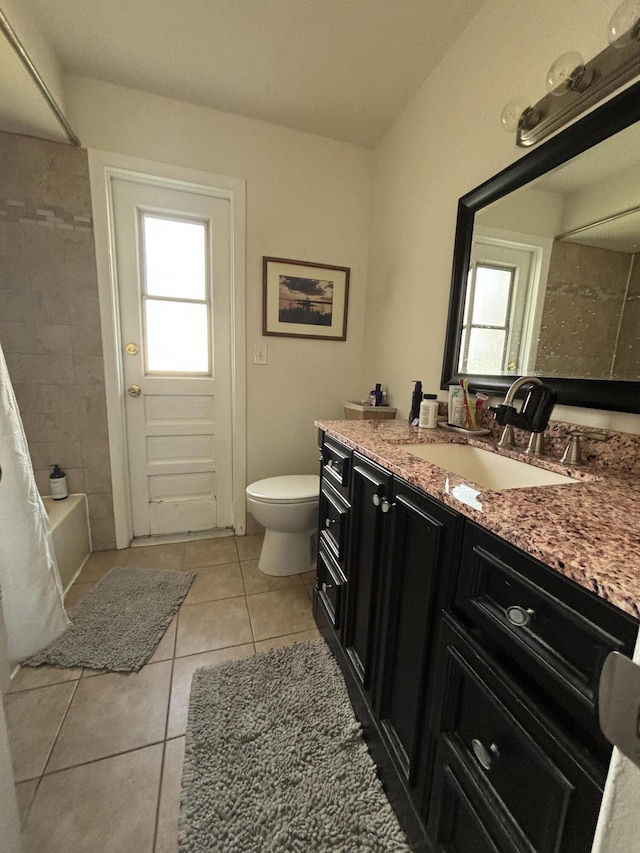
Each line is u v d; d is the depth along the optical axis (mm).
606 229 859
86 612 1503
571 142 917
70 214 1685
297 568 1854
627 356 828
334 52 1438
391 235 1897
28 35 1264
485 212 1233
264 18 1299
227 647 1353
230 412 2160
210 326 2061
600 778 396
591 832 406
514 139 1119
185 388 2066
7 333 1701
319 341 2195
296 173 1971
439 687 689
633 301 808
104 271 1768
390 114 1798
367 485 1037
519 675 521
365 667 1034
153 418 2043
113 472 1948
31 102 1365
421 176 1623
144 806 852
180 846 779
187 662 1276
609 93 838
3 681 787
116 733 1022
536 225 1042
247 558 1980
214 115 1797
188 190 1864
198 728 1032
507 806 527
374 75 1551
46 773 916
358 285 2205
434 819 699
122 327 1912
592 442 902
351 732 1027
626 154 808
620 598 367
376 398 1919
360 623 1090
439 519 708
